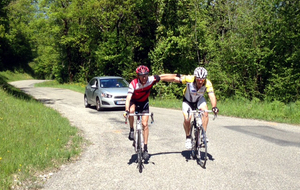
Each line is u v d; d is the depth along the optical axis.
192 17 24.73
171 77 5.70
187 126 5.88
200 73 5.36
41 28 44.41
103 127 9.47
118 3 31.94
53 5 40.84
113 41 32.72
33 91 29.11
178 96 26.42
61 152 6.16
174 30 26.22
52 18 41.38
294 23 19.42
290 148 6.73
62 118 10.40
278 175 4.99
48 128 8.32
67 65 48.69
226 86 20.81
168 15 26.62
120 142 7.46
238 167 5.42
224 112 12.56
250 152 6.41
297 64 19.31
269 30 20.16
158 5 28.00
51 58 49.25
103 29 35.41
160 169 5.38
